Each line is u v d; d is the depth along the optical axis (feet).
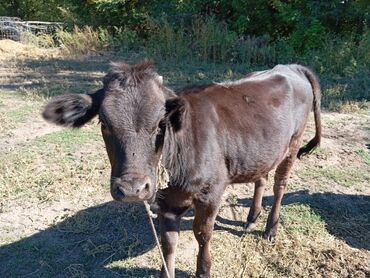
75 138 6.39
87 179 5.23
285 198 5.01
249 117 3.62
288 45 12.28
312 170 5.67
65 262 3.99
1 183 5.06
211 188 3.35
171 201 3.34
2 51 13.66
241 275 3.84
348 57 11.05
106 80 2.85
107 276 3.82
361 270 3.89
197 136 3.19
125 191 2.54
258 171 3.77
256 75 4.21
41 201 4.81
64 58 12.92
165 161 3.00
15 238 4.26
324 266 3.94
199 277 3.67
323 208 4.85
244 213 4.73
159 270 3.88
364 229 4.55
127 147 2.65
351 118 7.56
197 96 3.45
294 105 4.11
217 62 12.05
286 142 3.97
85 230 4.38
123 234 4.34
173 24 13.91
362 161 5.95
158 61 12.03
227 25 13.43
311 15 12.67
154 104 2.72
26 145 6.13
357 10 12.35
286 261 4.01
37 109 7.66
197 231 3.52
